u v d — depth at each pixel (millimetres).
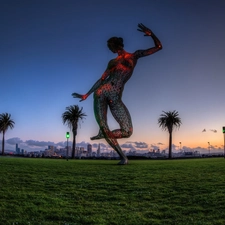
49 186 17828
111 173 22984
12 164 29688
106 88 32844
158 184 18000
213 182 17906
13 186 17609
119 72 32594
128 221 11500
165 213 12383
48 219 11875
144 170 24922
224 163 31578
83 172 23578
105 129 32906
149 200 14680
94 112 33594
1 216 12000
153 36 32219
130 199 14914
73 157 78188
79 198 15117
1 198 14766
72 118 79188
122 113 32812
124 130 32875
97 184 18406
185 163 33625
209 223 10883
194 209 12641
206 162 35219
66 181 19344
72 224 11203
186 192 15711
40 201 14219
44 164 30828
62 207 13430
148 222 11375
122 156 33125
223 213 11922
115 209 13180
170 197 14875
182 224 11008
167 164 32281
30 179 19906
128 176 21234
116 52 32969
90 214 12484
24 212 12547
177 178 19828
